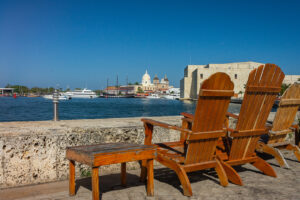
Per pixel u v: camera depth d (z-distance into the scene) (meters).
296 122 5.08
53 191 2.50
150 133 2.91
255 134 2.98
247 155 3.11
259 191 2.58
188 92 112.25
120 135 3.32
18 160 2.60
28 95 172.00
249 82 2.63
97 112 45.31
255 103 2.80
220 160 2.80
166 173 3.24
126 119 4.25
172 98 137.25
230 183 2.83
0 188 2.52
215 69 91.56
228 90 2.53
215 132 2.60
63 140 2.85
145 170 2.84
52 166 2.79
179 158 2.53
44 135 2.74
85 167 3.03
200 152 2.59
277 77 2.91
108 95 151.25
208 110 2.46
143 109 54.06
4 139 2.52
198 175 3.13
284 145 3.76
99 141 3.14
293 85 3.31
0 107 55.00
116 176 3.08
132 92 193.00
